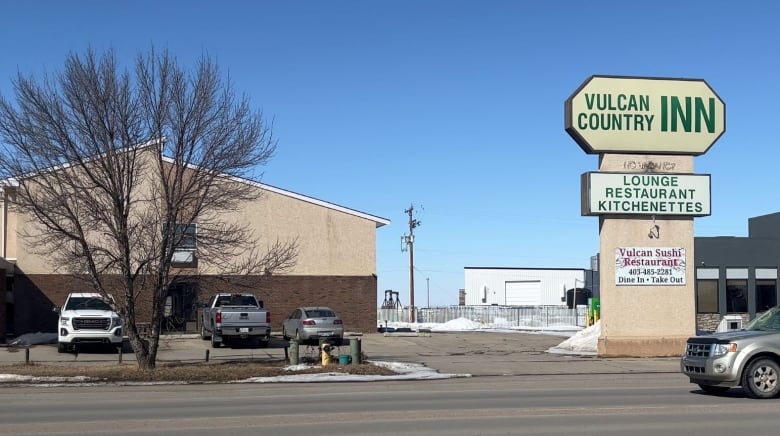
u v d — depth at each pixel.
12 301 35.69
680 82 28.23
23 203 21.09
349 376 20.78
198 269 36.03
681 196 27.91
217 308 30.50
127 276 21.42
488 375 21.77
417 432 10.99
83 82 20.64
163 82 21.25
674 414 12.83
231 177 22.64
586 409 13.51
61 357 27.28
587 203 27.52
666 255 27.88
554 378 20.88
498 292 78.75
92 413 13.30
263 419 12.34
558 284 77.50
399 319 67.12
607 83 27.83
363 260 41.06
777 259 44.38
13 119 20.50
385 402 14.86
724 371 14.98
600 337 27.80
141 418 12.56
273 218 39.91
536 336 42.59
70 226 24.39
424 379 20.69
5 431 11.21
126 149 21.12
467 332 47.81
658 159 28.03
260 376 20.73
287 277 39.81
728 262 44.09
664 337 27.64
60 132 20.50
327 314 32.69
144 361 21.45
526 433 10.90
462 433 10.89
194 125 21.44
